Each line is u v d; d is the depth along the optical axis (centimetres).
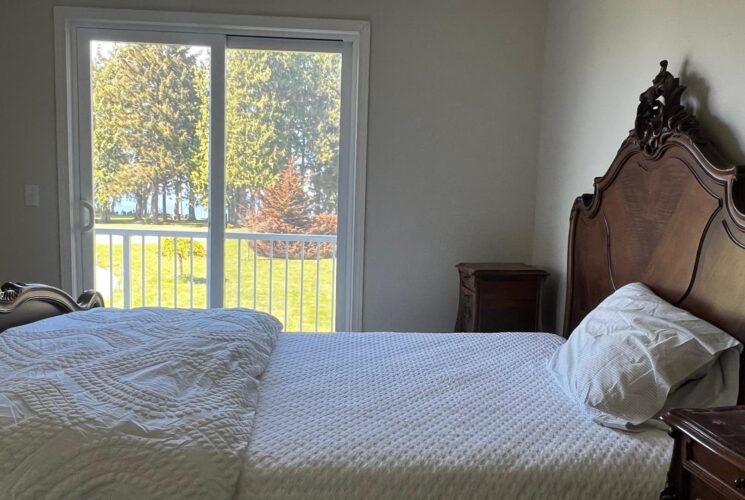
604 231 222
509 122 305
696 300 168
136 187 311
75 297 308
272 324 220
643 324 162
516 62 302
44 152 295
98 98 303
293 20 292
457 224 310
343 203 318
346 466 125
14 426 117
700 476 105
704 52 179
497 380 179
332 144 314
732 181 156
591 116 250
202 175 312
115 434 119
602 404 149
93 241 312
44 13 287
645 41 210
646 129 197
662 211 187
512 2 298
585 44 256
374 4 294
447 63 300
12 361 149
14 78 290
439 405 157
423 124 303
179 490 113
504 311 275
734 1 166
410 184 306
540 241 304
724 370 150
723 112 170
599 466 129
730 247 156
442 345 215
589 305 233
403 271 311
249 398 152
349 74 310
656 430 143
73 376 139
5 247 300
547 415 152
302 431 138
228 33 301
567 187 273
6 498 108
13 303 185
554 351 208
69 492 110
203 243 317
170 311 216
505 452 132
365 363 192
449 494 124
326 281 327
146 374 145
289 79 309
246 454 126
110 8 287
